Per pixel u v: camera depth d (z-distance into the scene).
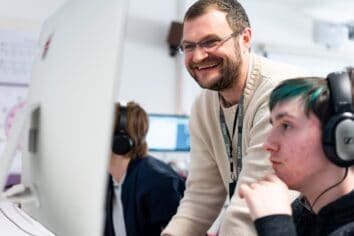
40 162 0.73
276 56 3.69
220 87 1.02
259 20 3.70
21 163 0.86
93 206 0.54
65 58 0.67
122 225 1.59
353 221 0.63
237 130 1.06
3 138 2.69
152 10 3.26
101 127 0.53
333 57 3.97
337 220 0.65
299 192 0.71
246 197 0.65
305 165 0.65
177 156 2.96
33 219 0.77
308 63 3.86
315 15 3.87
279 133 0.67
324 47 3.96
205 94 1.20
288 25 3.83
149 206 1.54
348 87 0.64
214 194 1.19
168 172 1.61
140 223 1.57
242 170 0.91
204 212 1.17
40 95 0.76
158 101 3.26
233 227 0.78
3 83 2.72
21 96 2.76
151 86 3.24
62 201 0.63
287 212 0.63
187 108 3.31
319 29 3.92
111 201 1.60
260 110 0.93
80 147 0.57
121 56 0.54
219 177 1.21
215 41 0.97
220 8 0.98
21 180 0.86
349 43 4.05
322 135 0.63
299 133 0.65
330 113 0.63
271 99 0.70
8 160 0.75
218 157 1.17
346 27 4.02
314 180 0.66
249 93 1.01
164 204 1.53
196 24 0.97
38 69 0.83
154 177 1.56
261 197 0.64
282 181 0.67
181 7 3.33
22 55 2.77
